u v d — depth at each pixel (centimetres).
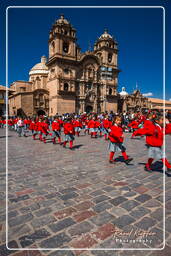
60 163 771
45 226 331
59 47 5088
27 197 448
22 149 1120
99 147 1192
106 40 5966
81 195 457
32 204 412
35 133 1658
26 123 2333
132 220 348
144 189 493
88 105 5631
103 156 908
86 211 381
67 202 421
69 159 845
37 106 5519
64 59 5081
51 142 1466
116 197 445
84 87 5538
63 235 306
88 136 1894
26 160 829
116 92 6172
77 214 370
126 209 388
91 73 5666
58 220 349
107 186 515
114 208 392
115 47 6153
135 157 881
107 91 5944
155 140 607
